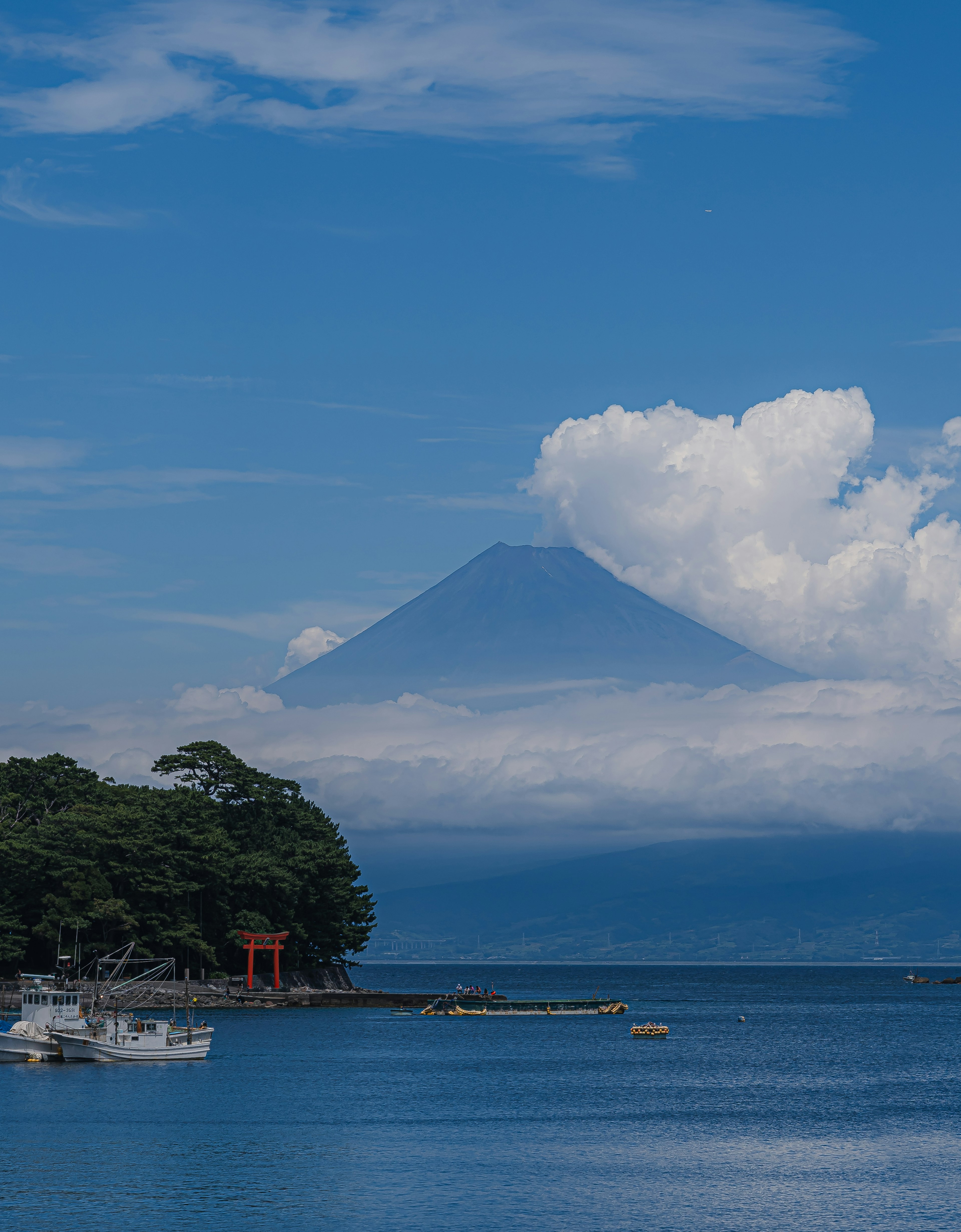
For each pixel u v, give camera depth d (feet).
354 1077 459.32
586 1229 259.39
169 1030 488.85
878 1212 274.16
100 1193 280.10
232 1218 262.67
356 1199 278.26
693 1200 282.97
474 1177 300.40
